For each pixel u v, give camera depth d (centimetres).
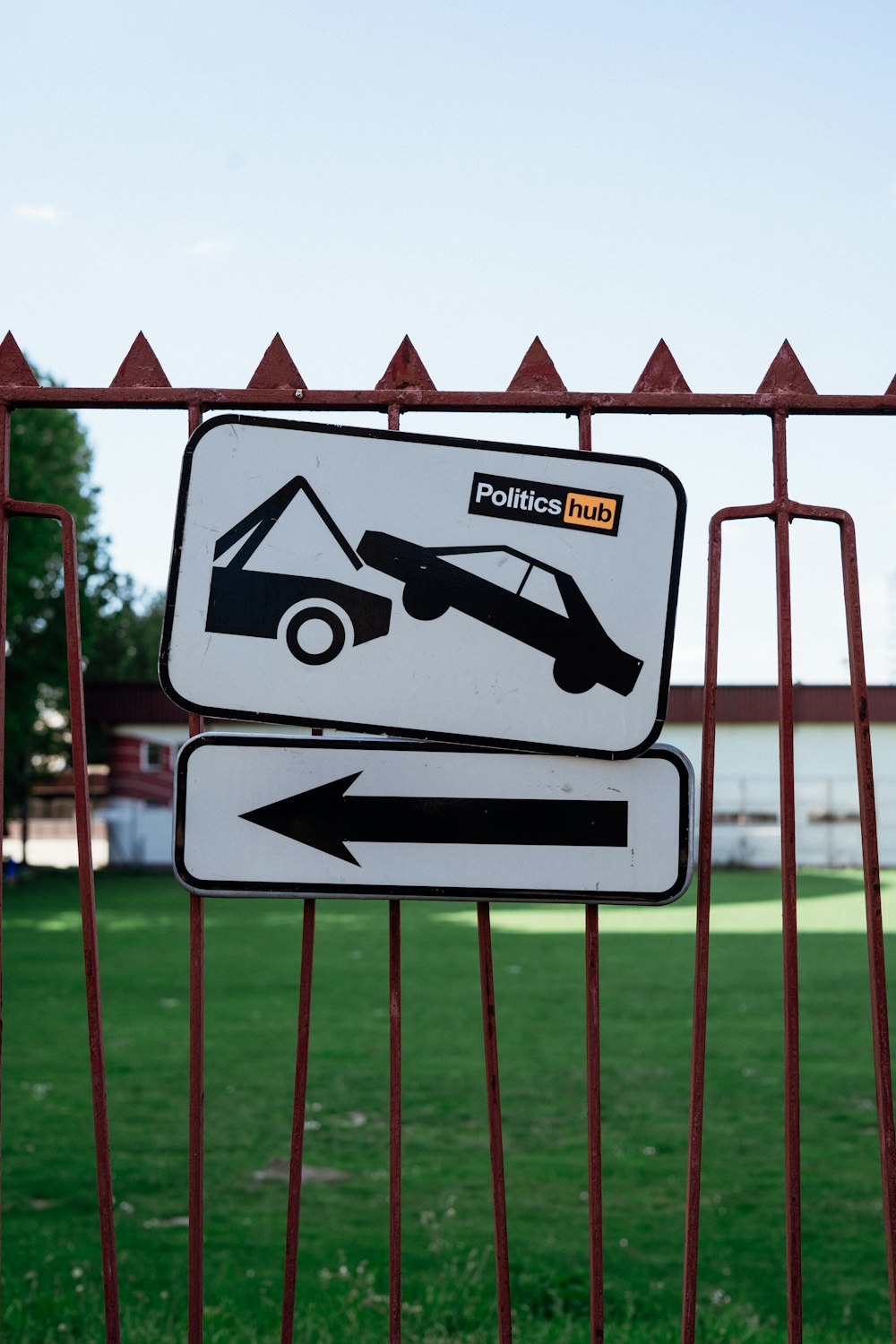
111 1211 219
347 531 224
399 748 225
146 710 3534
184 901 2528
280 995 1256
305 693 223
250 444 224
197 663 221
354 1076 862
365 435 226
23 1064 898
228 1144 675
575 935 1908
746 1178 620
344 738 225
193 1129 217
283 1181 609
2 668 211
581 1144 685
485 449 227
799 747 3494
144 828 3516
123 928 1989
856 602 228
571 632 227
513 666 226
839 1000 1224
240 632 222
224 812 223
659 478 229
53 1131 696
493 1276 470
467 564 226
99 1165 219
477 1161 652
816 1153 666
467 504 227
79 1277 460
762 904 2448
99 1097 219
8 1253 493
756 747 3481
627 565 228
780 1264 500
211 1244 512
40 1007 1176
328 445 225
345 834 224
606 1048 972
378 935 1886
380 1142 687
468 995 1259
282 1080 846
